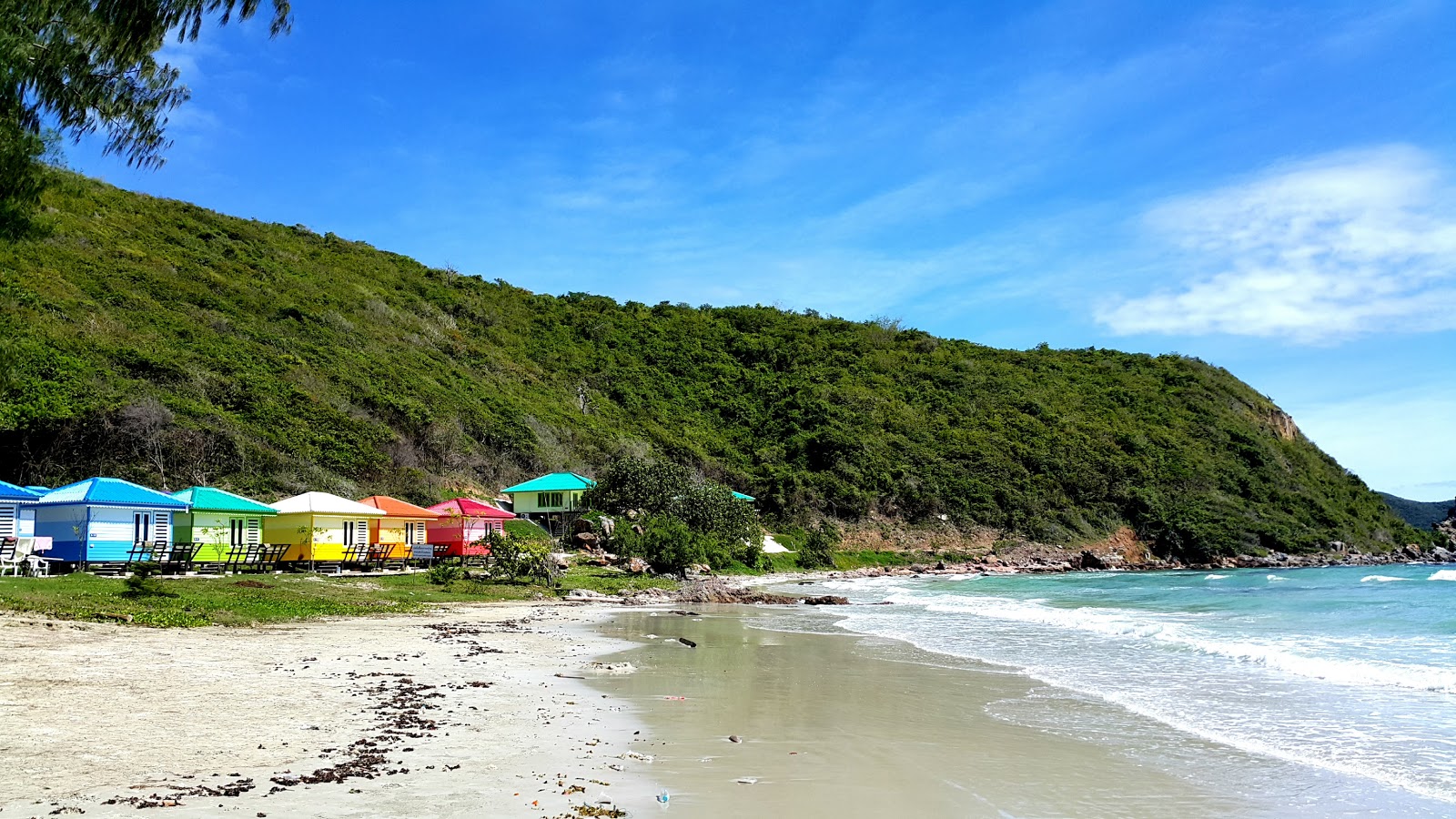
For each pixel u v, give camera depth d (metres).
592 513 54.75
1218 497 87.12
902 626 25.39
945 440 90.38
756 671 15.86
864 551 73.06
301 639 17.80
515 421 69.69
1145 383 112.44
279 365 58.41
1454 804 7.89
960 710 12.24
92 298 56.53
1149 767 9.10
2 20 10.95
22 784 7.04
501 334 96.00
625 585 38.12
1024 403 100.25
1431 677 14.85
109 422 44.16
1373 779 8.70
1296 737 10.54
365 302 81.06
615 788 7.84
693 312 122.19
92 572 27.03
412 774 7.93
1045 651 19.31
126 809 6.52
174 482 44.75
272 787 7.29
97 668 12.62
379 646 17.19
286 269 81.75
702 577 46.19
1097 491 85.00
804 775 8.53
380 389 62.62
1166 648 19.67
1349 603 32.81
